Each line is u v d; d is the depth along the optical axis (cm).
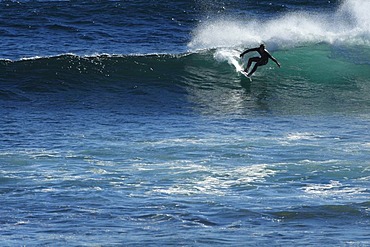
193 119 7950
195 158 6181
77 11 13200
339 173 5703
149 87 9512
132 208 4931
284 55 10219
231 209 4884
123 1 13738
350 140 6781
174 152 6378
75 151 6450
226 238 4309
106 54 10000
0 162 6081
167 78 9694
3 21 12588
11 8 13475
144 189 5362
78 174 5750
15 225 4588
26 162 6094
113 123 7719
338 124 7625
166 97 9169
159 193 5269
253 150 6412
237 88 9512
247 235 4362
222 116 8125
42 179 5622
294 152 6325
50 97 9038
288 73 9825
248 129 7362
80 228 4525
